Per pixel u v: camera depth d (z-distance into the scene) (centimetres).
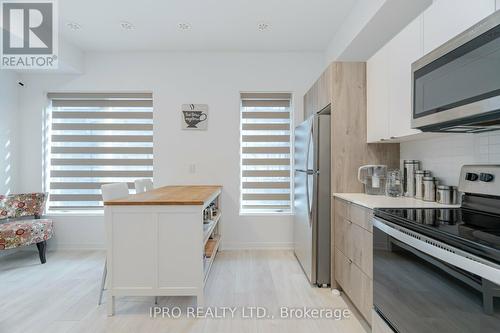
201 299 206
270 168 376
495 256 86
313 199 253
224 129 370
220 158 370
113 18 287
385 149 247
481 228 114
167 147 370
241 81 370
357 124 245
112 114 376
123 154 376
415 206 172
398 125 190
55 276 279
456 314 101
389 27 240
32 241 305
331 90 245
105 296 236
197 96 370
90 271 293
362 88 245
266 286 254
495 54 106
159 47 357
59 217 367
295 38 333
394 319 143
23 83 367
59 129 375
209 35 325
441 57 135
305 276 277
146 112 376
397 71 191
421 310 121
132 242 206
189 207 206
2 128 346
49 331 186
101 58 368
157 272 206
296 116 369
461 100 123
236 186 370
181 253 207
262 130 376
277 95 376
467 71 119
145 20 291
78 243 368
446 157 195
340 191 246
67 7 267
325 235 254
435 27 151
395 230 140
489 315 87
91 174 376
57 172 375
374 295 165
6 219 344
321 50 366
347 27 282
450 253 103
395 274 142
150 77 369
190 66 369
